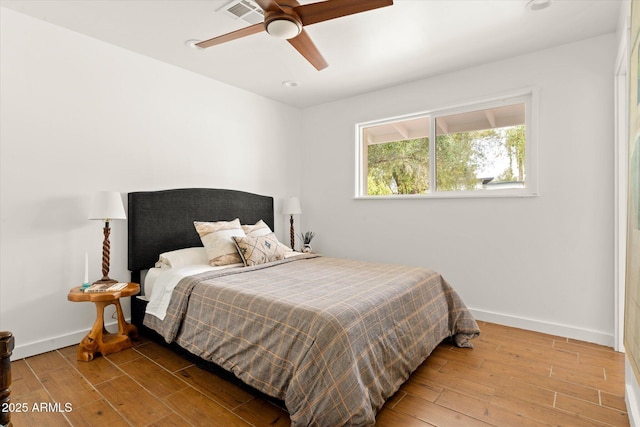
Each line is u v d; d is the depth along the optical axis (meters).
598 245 2.79
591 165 2.81
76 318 2.75
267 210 4.24
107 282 2.66
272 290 2.18
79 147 2.75
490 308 3.31
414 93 3.74
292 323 1.78
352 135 4.25
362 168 4.29
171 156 3.34
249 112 4.08
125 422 1.75
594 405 1.91
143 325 2.83
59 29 2.63
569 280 2.92
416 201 3.76
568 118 2.90
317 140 4.60
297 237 4.73
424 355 2.27
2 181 2.40
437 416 1.82
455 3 2.32
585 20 2.54
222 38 2.18
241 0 2.28
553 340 2.85
